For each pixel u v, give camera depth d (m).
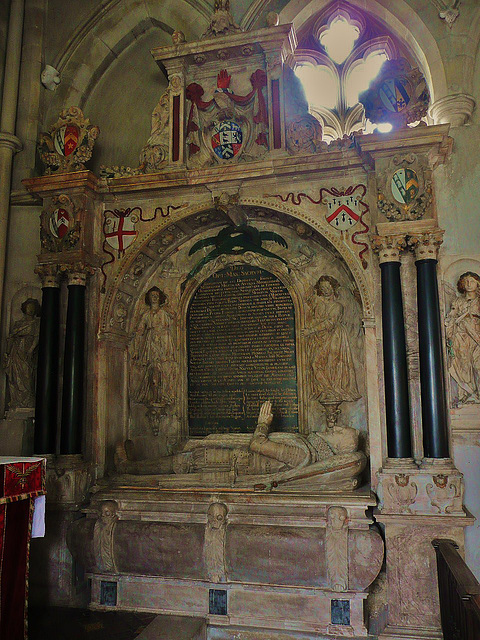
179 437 6.23
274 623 4.80
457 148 5.45
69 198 5.98
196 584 5.01
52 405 5.79
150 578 5.14
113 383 6.11
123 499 5.36
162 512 5.21
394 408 4.90
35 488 4.23
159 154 6.09
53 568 5.38
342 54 7.21
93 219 6.16
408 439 4.87
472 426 5.09
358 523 4.80
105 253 6.13
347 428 5.46
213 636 4.85
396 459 4.83
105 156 7.07
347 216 5.51
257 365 6.15
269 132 5.79
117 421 6.15
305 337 6.02
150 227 6.07
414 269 5.24
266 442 5.41
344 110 7.17
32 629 4.75
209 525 4.94
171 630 4.64
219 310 6.38
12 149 6.68
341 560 4.63
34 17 7.13
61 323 6.07
